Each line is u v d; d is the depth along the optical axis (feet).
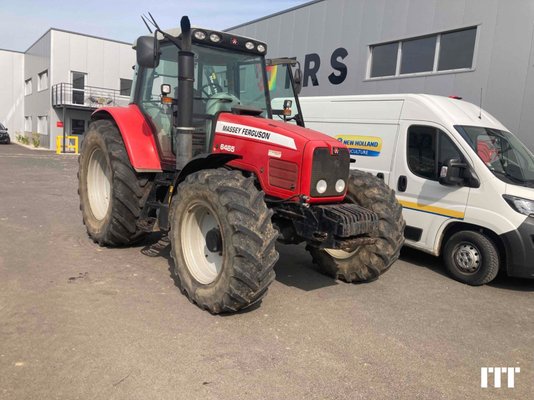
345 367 10.65
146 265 16.92
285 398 9.26
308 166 12.81
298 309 13.91
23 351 10.35
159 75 17.29
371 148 21.88
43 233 20.85
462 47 30.40
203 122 15.92
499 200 17.12
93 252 18.25
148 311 12.89
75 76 92.02
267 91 17.63
